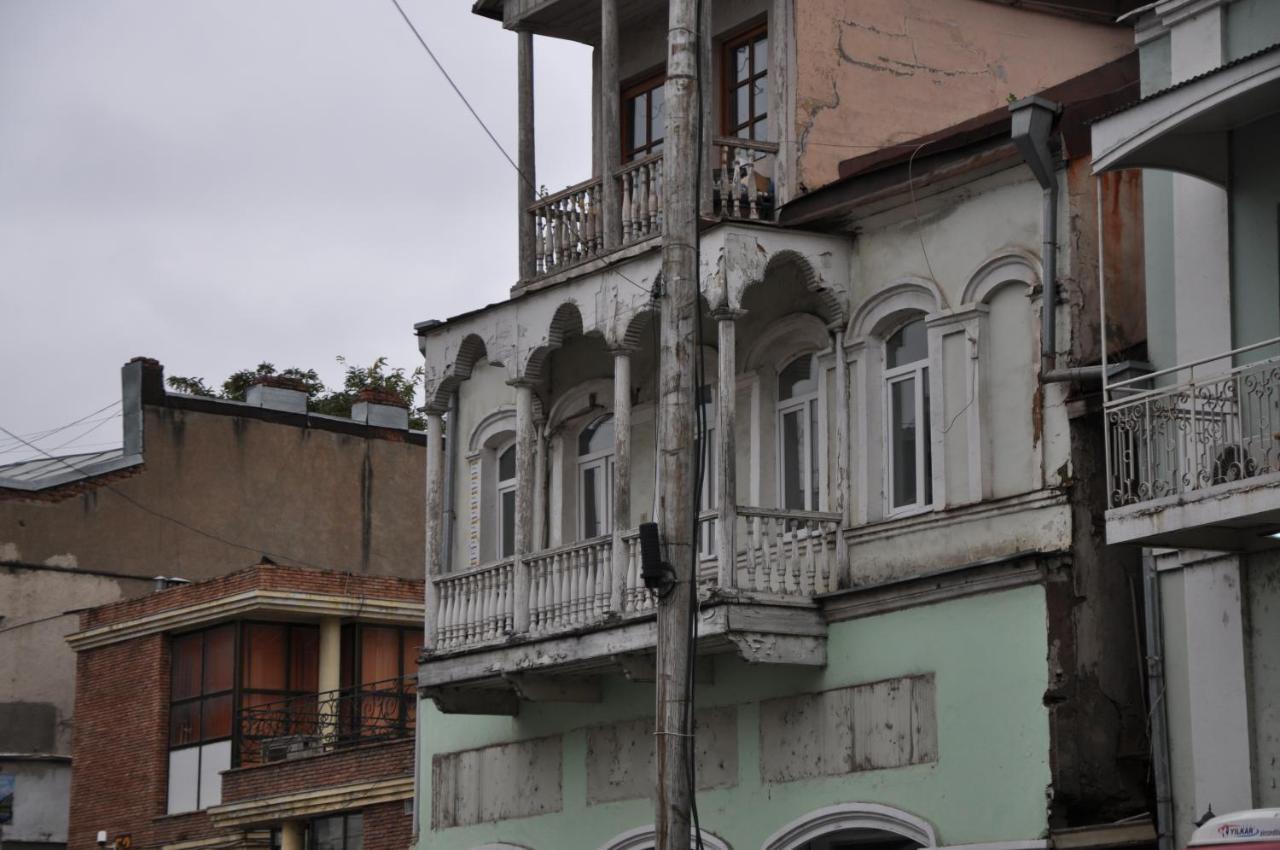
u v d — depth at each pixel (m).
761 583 24.84
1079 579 22.56
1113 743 22.42
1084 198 23.11
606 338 26.64
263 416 52.44
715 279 24.88
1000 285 23.81
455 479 31.88
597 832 27.94
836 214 25.59
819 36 27.66
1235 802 20.25
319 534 52.50
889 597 24.25
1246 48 21.25
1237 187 20.94
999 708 22.80
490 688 29.31
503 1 30.59
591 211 27.91
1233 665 20.42
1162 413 20.52
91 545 49.62
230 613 41.94
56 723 48.62
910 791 23.67
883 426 25.27
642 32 30.50
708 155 26.36
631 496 29.36
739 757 25.97
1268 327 20.52
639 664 25.84
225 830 39.34
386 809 34.59
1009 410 23.56
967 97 28.80
